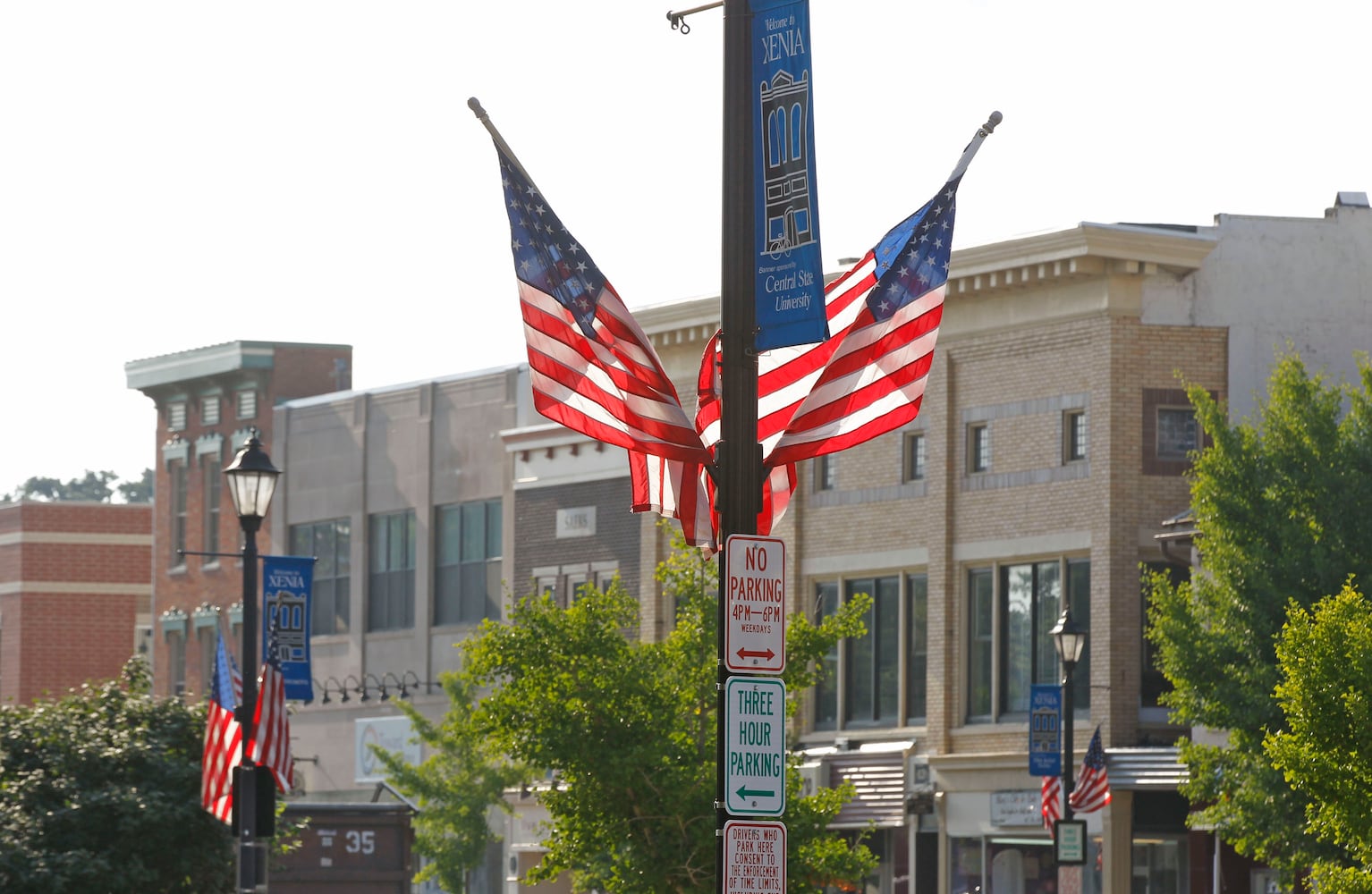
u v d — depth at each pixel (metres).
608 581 71.56
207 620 87.62
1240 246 58.75
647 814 39.50
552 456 74.19
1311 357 58.97
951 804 60.00
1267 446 46.78
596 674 40.09
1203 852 55.16
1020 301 59.88
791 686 40.62
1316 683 29.39
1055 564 58.78
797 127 18.34
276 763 33.41
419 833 66.69
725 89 18.55
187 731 41.28
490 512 77.12
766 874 17.44
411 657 79.44
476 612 77.31
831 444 19.78
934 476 61.81
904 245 20.47
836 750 63.47
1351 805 29.03
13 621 99.38
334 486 83.50
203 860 39.75
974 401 61.09
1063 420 58.72
